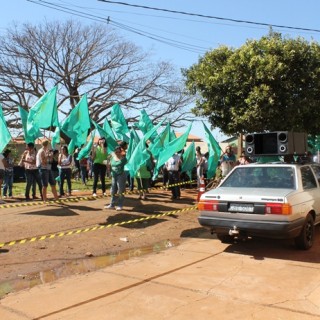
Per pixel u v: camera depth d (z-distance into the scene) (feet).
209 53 44.75
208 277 18.72
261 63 40.19
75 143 39.83
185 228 29.63
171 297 16.30
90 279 18.70
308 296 16.28
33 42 100.42
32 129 37.14
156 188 45.47
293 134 26.89
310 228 23.66
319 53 41.50
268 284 17.70
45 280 18.62
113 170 33.83
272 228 21.17
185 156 48.47
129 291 17.03
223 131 45.03
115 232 27.71
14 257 21.84
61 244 24.49
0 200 36.50
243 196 22.11
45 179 35.73
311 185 25.21
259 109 40.32
